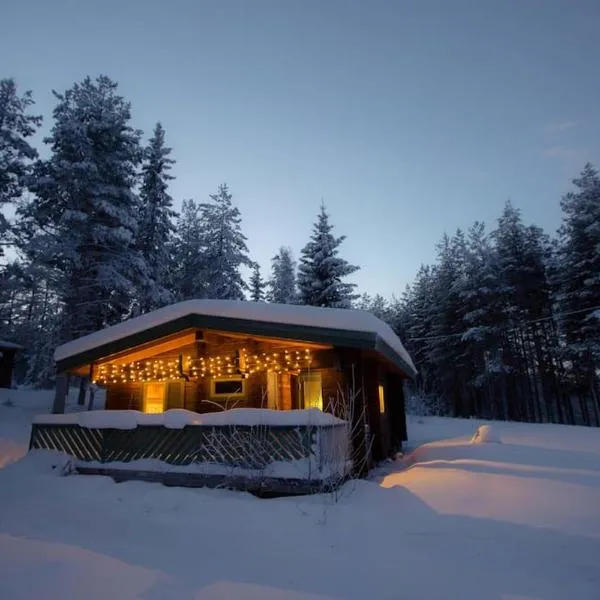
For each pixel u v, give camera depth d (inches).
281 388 417.7
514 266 1341.0
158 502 247.4
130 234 855.7
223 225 1288.1
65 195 853.8
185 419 298.4
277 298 1796.3
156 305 998.4
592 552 149.6
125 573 154.4
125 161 938.7
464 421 1025.5
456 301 1485.0
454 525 181.0
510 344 1342.3
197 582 146.3
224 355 435.5
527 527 172.4
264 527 200.1
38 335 1004.6
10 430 564.4
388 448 502.9
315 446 263.3
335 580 145.4
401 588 137.7
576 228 1152.2
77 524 218.5
